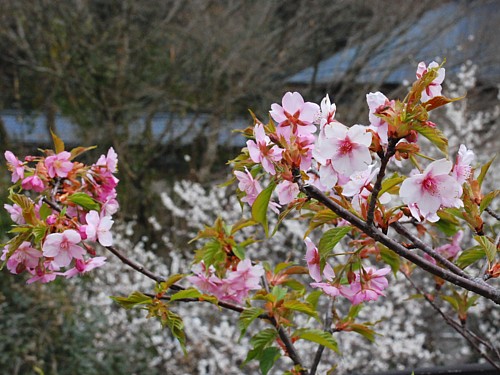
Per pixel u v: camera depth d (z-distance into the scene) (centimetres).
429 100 108
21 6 911
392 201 439
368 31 1030
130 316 624
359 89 1028
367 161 109
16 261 156
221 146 955
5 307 572
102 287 596
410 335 546
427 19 1062
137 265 163
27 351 555
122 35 933
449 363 537
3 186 662
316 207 135
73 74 904
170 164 980
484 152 711
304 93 1025
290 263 181
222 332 516
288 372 171
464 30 1055
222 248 165
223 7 1001
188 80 977
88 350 568
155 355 609
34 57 932
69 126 974
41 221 151
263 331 165
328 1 1027
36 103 962
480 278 126
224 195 686
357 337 493
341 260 492
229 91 935
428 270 109
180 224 811
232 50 972
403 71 1063
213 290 164
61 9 904
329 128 110
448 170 111
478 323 527
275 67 977
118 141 921
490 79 955
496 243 140
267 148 121
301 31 1020
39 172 165
